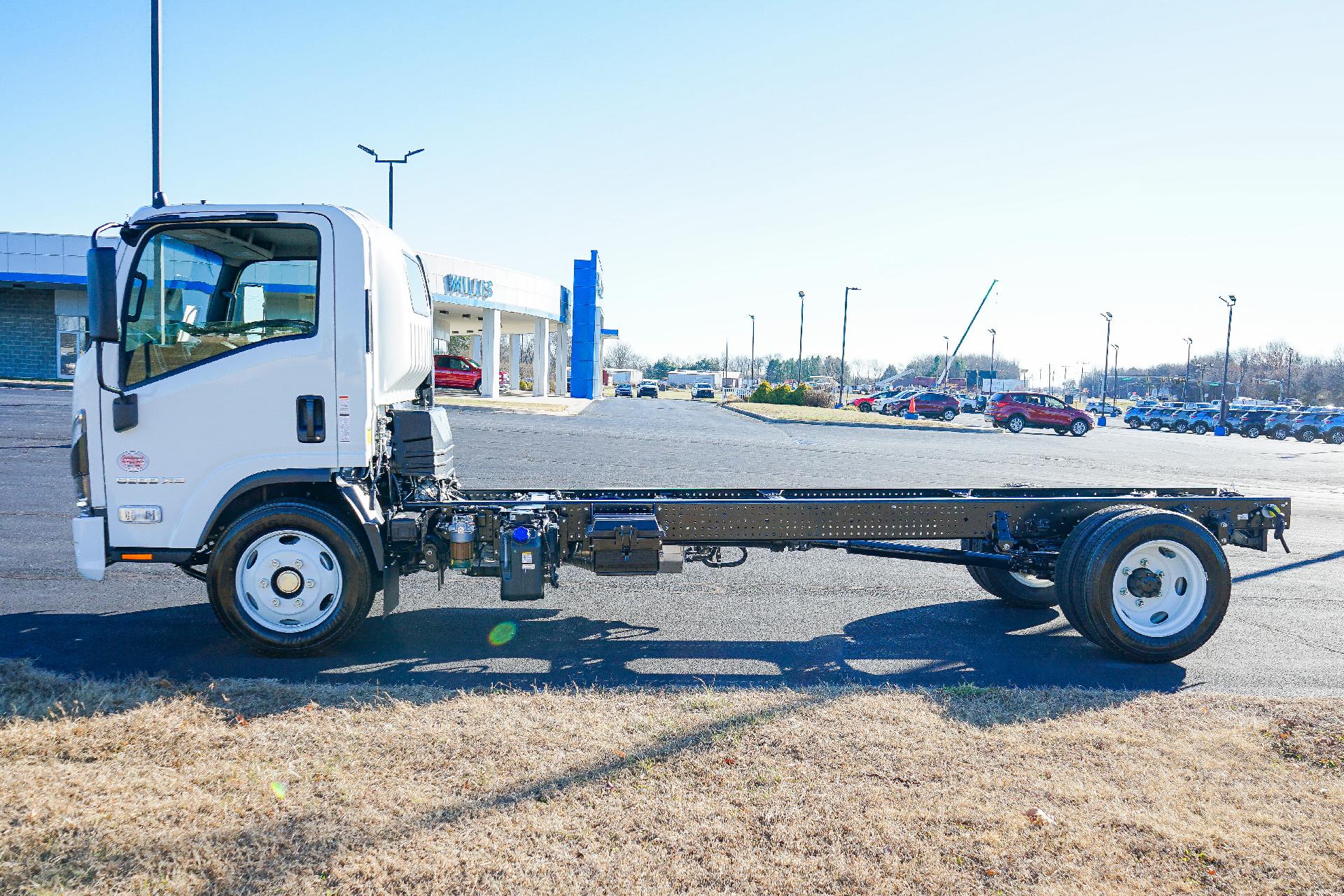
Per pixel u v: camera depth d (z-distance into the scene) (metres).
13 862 3.12
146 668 5.52
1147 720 4.80
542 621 6.90
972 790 3.85
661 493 7.05
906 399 50.69
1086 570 6.06
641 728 4.49
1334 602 8.14
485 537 6.08
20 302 34.88
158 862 3.15
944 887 3.10
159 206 5.55
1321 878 3.22
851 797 3.76
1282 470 23.44
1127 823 3.59
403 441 6.17
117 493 5.57
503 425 26.02
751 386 118.44
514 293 43.72
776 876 3.13
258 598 5.73
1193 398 105.88
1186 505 6.67
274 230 5.60
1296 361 111.75
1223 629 7.08
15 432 17.97
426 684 5.30
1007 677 5.76
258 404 5.56
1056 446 29.94
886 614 7.39
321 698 4.86
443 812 3.54
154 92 15.40
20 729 4.27
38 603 7.03
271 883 3.04
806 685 5.46
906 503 6.48
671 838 3.37
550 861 3.20
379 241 5.81
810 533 6.41
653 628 6.77
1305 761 4.27
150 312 5.51
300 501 5.66
